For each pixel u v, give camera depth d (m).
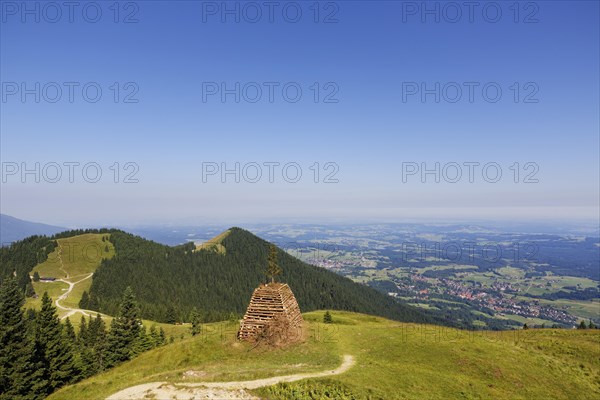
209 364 45.88
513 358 49.69
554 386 43.50
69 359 70.75
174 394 32.41
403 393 37.31
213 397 31.81
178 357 48.50
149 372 44.78
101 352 86.12
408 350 50.53
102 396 34.59
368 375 40.56
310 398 33.97
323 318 92.12
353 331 61.12
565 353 55.81
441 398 37.62
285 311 54.88
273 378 37.62
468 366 45.91
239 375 38.22
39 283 196.75
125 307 89.75
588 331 68.50
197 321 110.19
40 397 60.72
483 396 39.00
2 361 55.97
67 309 156.12
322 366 43.75
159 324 140.50
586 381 46.38
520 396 40.41
